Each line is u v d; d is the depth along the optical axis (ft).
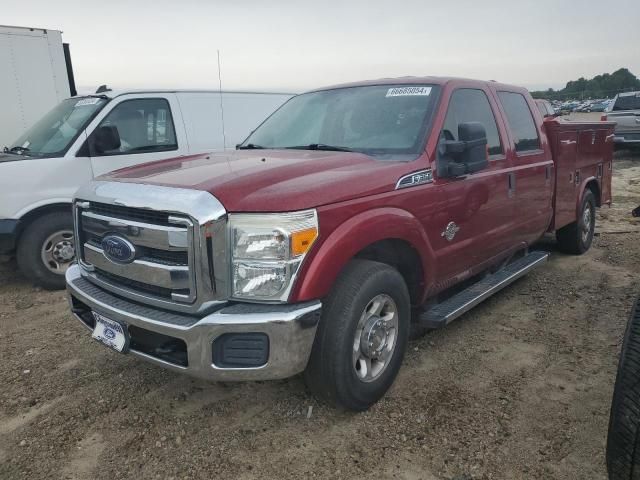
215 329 8.73
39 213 18.76
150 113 21.58
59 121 20.84
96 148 19.77
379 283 10.20
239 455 9.57
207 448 9.77
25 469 9.31
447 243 12.49
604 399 11.20
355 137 13.03
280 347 8.85
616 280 18.79
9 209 17.97
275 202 8.91
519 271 15.74
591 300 16.88
